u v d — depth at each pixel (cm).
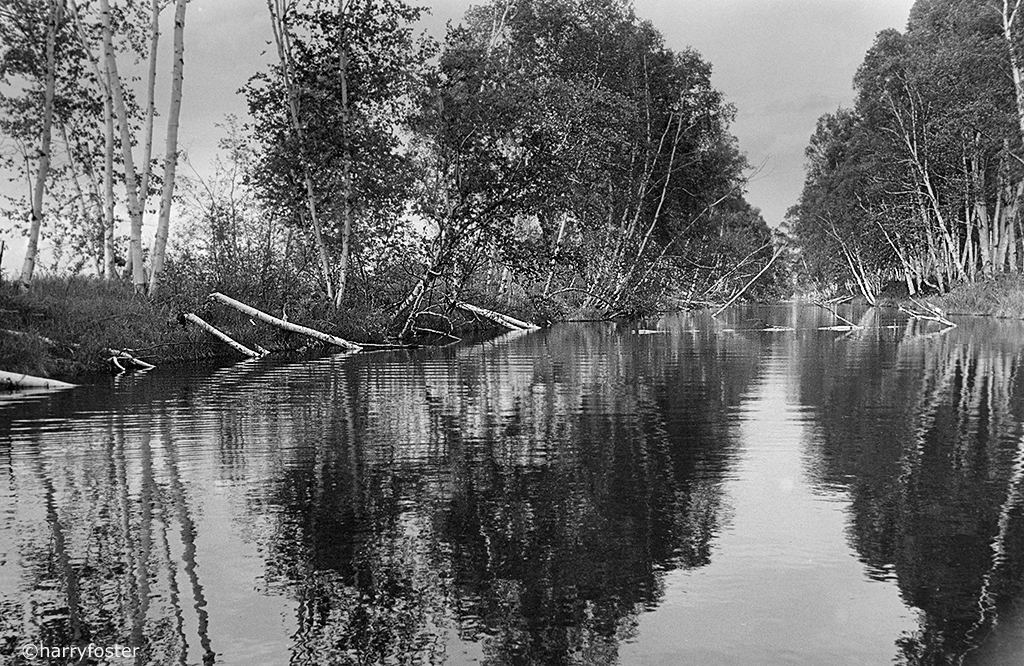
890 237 5584
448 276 2492
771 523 417
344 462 580
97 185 2591
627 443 648
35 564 361
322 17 2241
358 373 1297
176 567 356
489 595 321
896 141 4753
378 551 376
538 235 2662
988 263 4369
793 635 284
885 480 514
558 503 461
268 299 1995
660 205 3931
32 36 2031
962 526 410
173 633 288
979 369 1242
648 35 3956
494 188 2395
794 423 744
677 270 4509
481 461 580
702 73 4047
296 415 823
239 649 275
